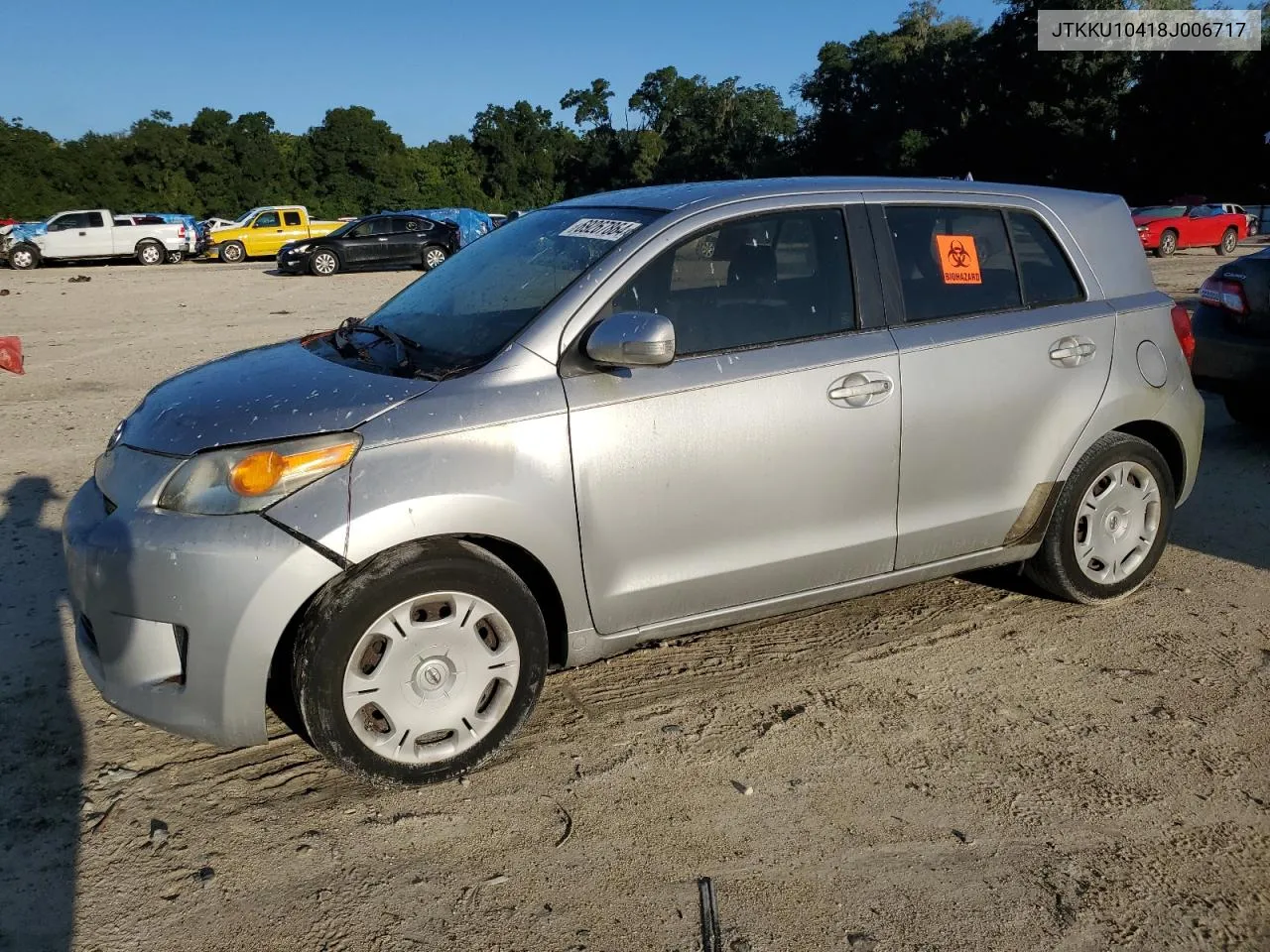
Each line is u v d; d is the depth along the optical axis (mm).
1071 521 4168
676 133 85062
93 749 3340
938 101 53500
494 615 3090
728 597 3521
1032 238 4125
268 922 2578
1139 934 2533
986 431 3865
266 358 3596
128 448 3123
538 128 90562
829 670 3869
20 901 2643
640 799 3078
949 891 2686
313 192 76625
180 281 24203
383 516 2857
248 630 2781
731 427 3365
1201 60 42656
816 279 3631
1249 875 2740
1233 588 4570
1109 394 4137
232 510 2809
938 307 3838
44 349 11875
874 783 3150
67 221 31297
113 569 2859
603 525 3223
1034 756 3293
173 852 2844
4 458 6793
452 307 3621
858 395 3566
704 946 2498
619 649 3438
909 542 3803
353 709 2949
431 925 2570
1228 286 6441
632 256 3342
